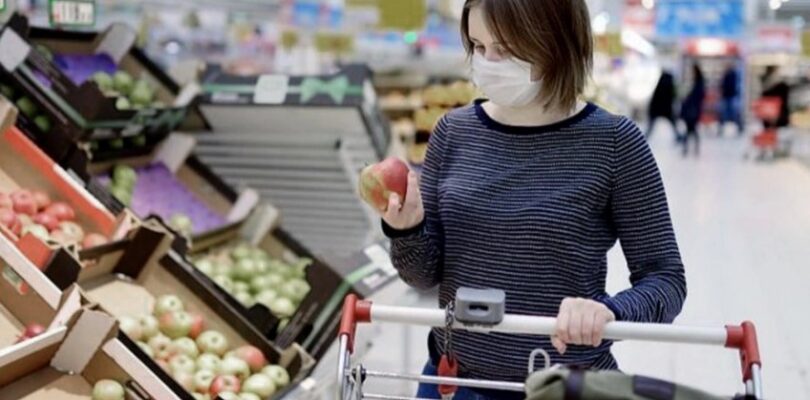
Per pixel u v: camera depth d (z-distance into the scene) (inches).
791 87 634.8
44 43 127.5
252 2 575.2
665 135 801.6
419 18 248.8
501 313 54.1
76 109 106.2
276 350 97.7
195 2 496.7
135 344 80.7
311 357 99.3
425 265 63.7
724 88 827.4
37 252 82.0
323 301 102.3
